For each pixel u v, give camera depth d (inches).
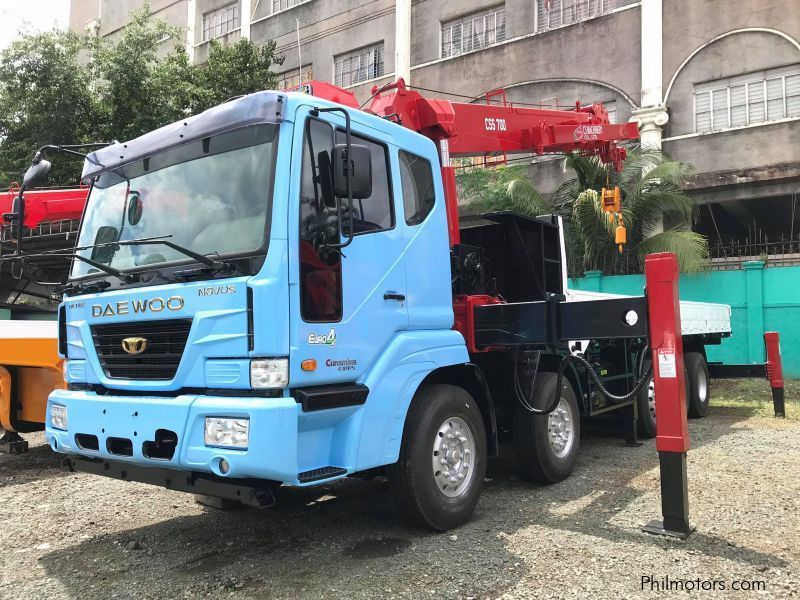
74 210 378.0
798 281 534.0
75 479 262.4
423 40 823.1
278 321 144.8
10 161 684.1
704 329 385.1
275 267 146.0
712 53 628.7
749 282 552.4
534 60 735.7
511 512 205.6
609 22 687.7
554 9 731.4
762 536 178.1
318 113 162.7
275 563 167.0
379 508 213.5
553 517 199.8
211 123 165.2
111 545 184.7
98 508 221.5
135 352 163.5
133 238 176.1
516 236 261.3
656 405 183.9
